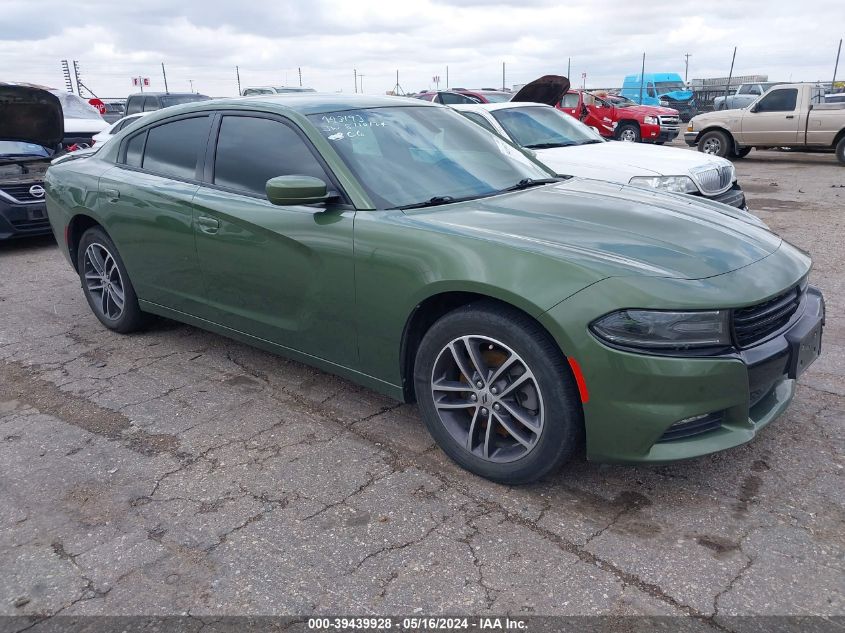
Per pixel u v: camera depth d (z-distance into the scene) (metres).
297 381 4.02
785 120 15.02
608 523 2.63
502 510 2.73
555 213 3.12
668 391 2.44
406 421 3.50
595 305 2.46
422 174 3.41
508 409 2.76
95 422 3.57
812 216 8.80
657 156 7.13
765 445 3.14
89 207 4.54
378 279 2.99
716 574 2.34
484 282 2.64
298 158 3.42
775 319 2.68
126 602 2.30
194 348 4.58
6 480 3.05
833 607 2.18
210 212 3.68
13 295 5.96
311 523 2.69
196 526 2.69
